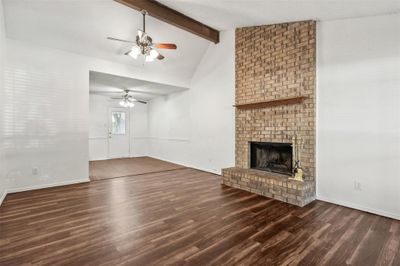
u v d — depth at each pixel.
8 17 3.35
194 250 1.97
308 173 3.49
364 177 2.97
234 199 3.41
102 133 7.95
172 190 3.90
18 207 3.02
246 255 1.90
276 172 4.00
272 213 2.86
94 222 2.54
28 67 3.82
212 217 2.71
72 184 4.29
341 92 3.18
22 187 3.80
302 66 3.56
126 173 5.37
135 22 3.99
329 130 3.31
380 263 1.81
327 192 3.34
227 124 5.07
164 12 3.79
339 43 3.19
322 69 3.38
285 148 3.96
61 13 3.51
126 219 2.63
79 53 4.36
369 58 2.90
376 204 2.87
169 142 7.42
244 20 3.93
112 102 8.17
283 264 1.78
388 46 2.75
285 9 3.08
